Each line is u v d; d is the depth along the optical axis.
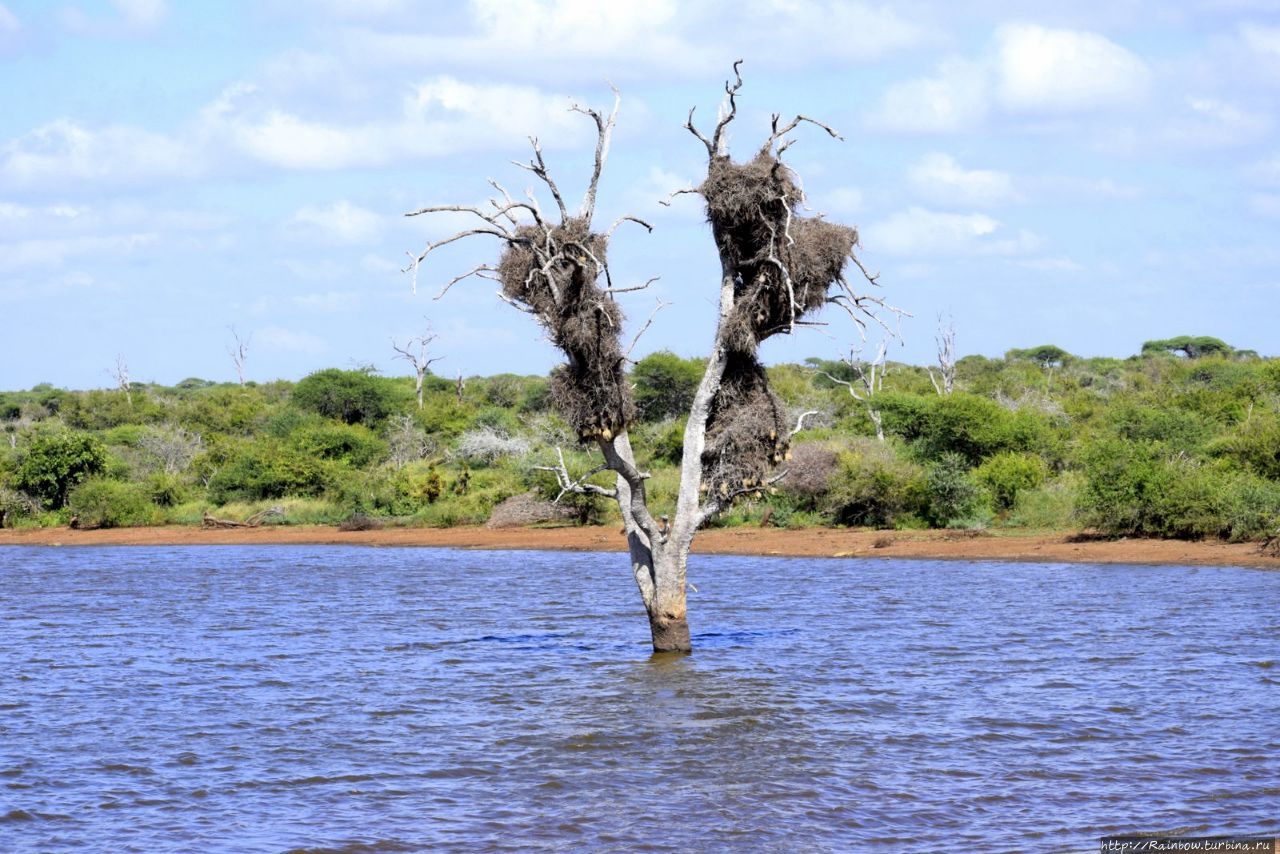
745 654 36.56
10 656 38.16
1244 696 29.61
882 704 29.61
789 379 122.31
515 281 31.47
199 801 22.69
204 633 42.81
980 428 84.00
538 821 21.28
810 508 80.50
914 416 89.94
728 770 24.17
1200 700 29.27
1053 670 33.34
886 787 22.95
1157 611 43.00
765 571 60.25
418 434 118.44
